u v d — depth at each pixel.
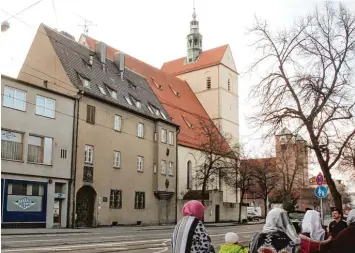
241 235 28.53
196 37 74.50
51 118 31.44
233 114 71.81
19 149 28.81
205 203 52.56
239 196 67.94
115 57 46.28
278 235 5.09
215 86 69.44
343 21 19.34
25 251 14.48
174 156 47.84
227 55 72.06
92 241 19.83
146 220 41.72
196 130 60.09
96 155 35.53
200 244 4.68
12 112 28.30
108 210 36.34
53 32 38.03
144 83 50.44
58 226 31.41
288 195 52.16
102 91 38.53
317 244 6.64
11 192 27.78
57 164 31.53
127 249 16.66
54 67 35.84
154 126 44.97
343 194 69.25
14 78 28.53
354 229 6.24
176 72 74.06
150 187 42.97
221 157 50.53
